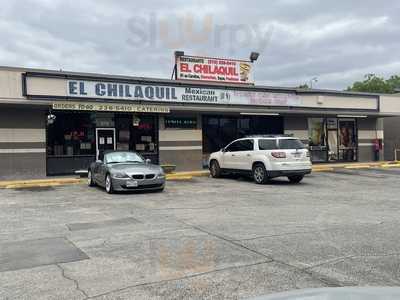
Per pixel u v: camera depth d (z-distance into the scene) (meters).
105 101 18.39
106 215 10.08
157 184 14.17
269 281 5.32
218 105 20.92
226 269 5.80
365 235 7.75
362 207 11.05
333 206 11.24
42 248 7.05
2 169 17.86
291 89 22.89
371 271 5.68
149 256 6.48
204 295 4.89
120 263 6.16
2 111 17.92
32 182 16.88
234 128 23.80
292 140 16.98
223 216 9.80
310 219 9.37
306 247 6.91
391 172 21.59
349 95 24.70
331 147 26.58
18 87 16.77
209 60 24.48
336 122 26.78
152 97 19.41
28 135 18.34
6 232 8.31
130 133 20.91
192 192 14.38
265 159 16.69
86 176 18.67
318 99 23.61
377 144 27.80
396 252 6.59
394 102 26.28
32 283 5.38
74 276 5.62
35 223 9.20
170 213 10.26
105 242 7.40
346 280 5.33
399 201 12.12
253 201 12.23
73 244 7.29
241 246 7.00
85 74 18.02
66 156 19.41
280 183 17.23
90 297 4.89
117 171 13.89
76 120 19.69
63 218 9.76
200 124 22.52
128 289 5.12
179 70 23.81
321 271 5.69
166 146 21.69
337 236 7.68
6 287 5.24
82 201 12.45
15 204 12.01
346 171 22.19
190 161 22.22
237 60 25.20
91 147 20.00
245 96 21.62
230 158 18.58
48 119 18.28
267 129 24.78
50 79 17.31
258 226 8.62
